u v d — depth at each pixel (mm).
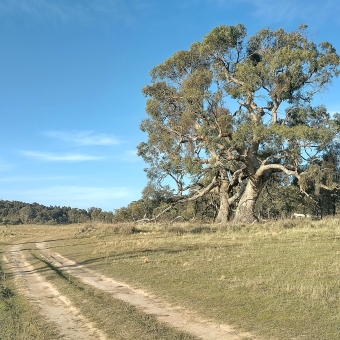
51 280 13562
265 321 7484
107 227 36219
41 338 7387
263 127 29891
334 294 8953
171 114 38531
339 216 38812
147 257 16922
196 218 47969
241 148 32406
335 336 6430
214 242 21203
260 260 14211
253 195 34656
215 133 32406
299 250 16094
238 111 33938
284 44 35469
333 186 33188
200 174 36219
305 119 33781
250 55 36469
